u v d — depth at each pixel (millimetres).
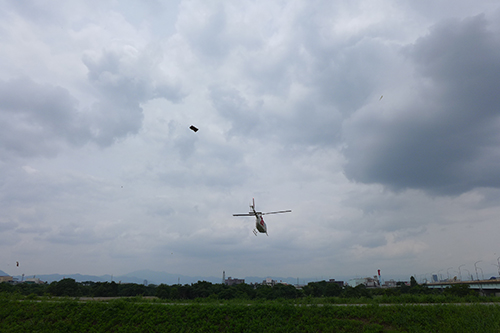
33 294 37250
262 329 28531
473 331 26156
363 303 33688
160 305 33188
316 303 33375
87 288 90688
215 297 39156
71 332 29438
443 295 36500
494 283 101250
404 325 27656
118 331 29281
